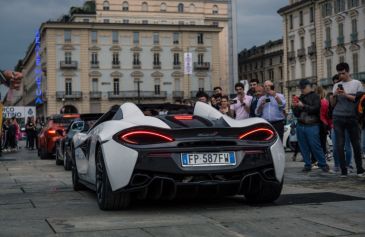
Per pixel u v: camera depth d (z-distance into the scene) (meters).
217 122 5.79
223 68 92.81
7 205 6.16
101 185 5.75
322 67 65.56
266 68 92.25
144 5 87.38
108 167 5.38
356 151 8.62
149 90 80.81
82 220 5.11
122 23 79.19
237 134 5.50
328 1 63.78
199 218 5.13
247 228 4.62
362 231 4.43
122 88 79.81
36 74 86.81
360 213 5.22
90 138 6.41
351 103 8.52
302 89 9.62
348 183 7.79
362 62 58.69
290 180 8.33
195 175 5.29
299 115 9.66
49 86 76.62
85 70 77.94
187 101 12.99
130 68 80.00
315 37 66.56
